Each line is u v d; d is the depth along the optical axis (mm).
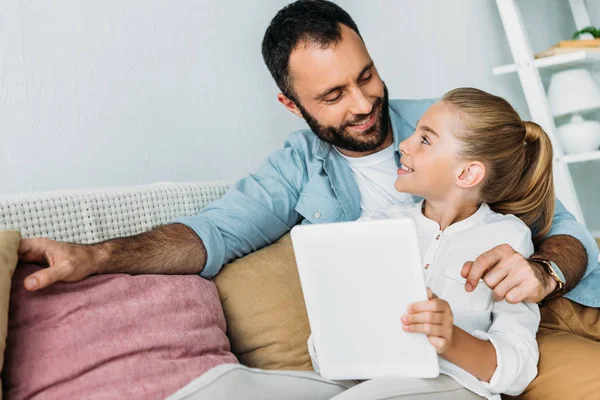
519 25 2340
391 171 1441
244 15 1811
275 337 1142
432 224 1181
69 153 1432
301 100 1375
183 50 1661
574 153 2381
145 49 1578
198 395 896
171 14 1635
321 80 1301
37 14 1386
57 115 1414
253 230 1335
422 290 876
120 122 1525
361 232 889
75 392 868
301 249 935
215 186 1460
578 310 1250
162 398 901
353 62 1293
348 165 1457
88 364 896
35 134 1378
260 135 1848
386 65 2209
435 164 1138
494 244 1117
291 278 1208
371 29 2154
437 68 2404
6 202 1067
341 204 1405
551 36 2893
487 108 1134
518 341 1011
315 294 952
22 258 972
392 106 1502
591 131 2357
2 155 1329
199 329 1061
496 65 2682
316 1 1348
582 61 2357
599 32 2635
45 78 1396
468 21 2543
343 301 936
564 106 2379
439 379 950
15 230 968
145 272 1124
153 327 995
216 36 1739
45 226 1105
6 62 1337
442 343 877
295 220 1444
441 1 2422
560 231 1261
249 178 1427
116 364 913
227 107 1763
